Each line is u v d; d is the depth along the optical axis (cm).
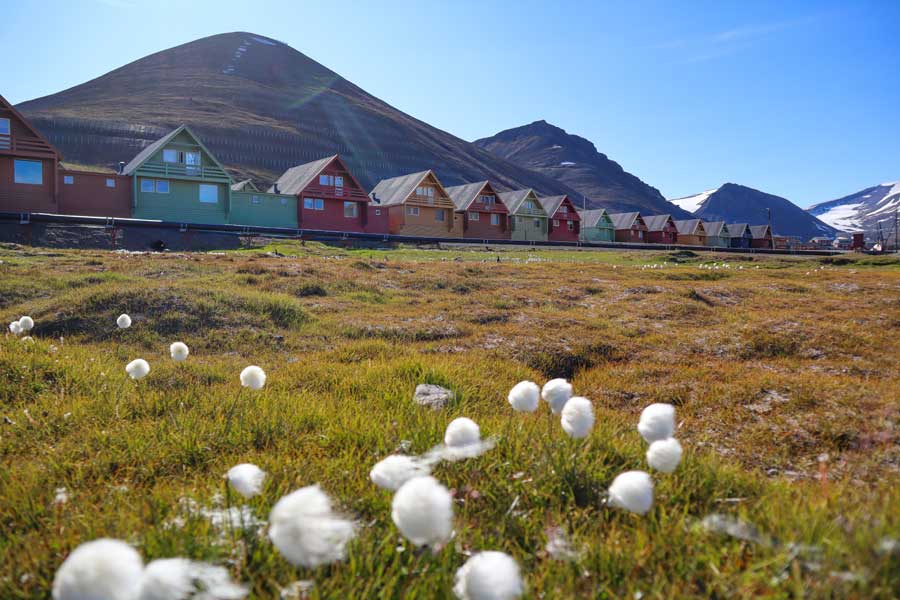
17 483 355
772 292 2144
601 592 215
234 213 5450
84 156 12325
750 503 303
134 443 447
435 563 218
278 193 5928
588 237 8994
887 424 670
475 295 1911
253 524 248
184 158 5178
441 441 402
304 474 347
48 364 721
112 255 2489
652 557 235
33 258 2252
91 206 4794
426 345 1208
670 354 1205
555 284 2206
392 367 830
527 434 411
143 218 4978
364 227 6166
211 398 617
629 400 881
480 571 154
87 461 420
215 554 221
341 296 1784
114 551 117
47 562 240
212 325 1302
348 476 340
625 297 1953
